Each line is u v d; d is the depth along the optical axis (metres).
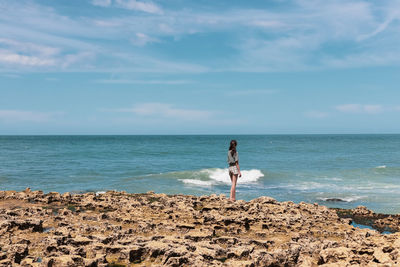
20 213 11.12
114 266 6.93
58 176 25.52
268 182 24.09
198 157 46.78
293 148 71.00
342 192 19.86
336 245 8.14
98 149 59.47
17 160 36.88
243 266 6.50
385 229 11.59
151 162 39.06
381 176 27.77
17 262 6.91
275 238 9.03
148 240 8.10
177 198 14.48
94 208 12.94
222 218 10.13
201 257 6.84
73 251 7.23
